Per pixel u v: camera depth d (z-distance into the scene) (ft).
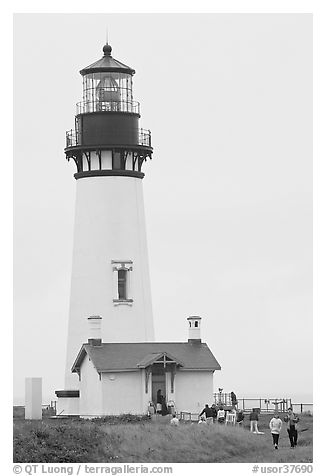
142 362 296.92
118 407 295.89
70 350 313.73
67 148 315.37
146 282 315.99
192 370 300.40
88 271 312.71
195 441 249.55
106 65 316.40
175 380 299.38
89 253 312.91
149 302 316.60
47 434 244.42
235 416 282.15
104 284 311.88
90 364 299.58
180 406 299.58
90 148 312.29
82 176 314.55
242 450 250.78
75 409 309.83
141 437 247.09
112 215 312.50
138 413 296.10
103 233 312.50
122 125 312.71
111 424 268.41
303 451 249.75
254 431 268.21
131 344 302.45
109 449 242.58
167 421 280.92
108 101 316.19
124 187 313.32
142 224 315.99
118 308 311.88
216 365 302.25
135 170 314.96
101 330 310.24
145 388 296.92
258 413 295.69
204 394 301.84
